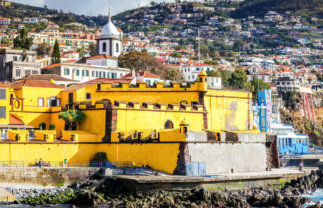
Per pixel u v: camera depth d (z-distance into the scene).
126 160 89.50
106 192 79.06
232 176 85.75
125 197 76.75
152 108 96.00
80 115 94.81
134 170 86.06
